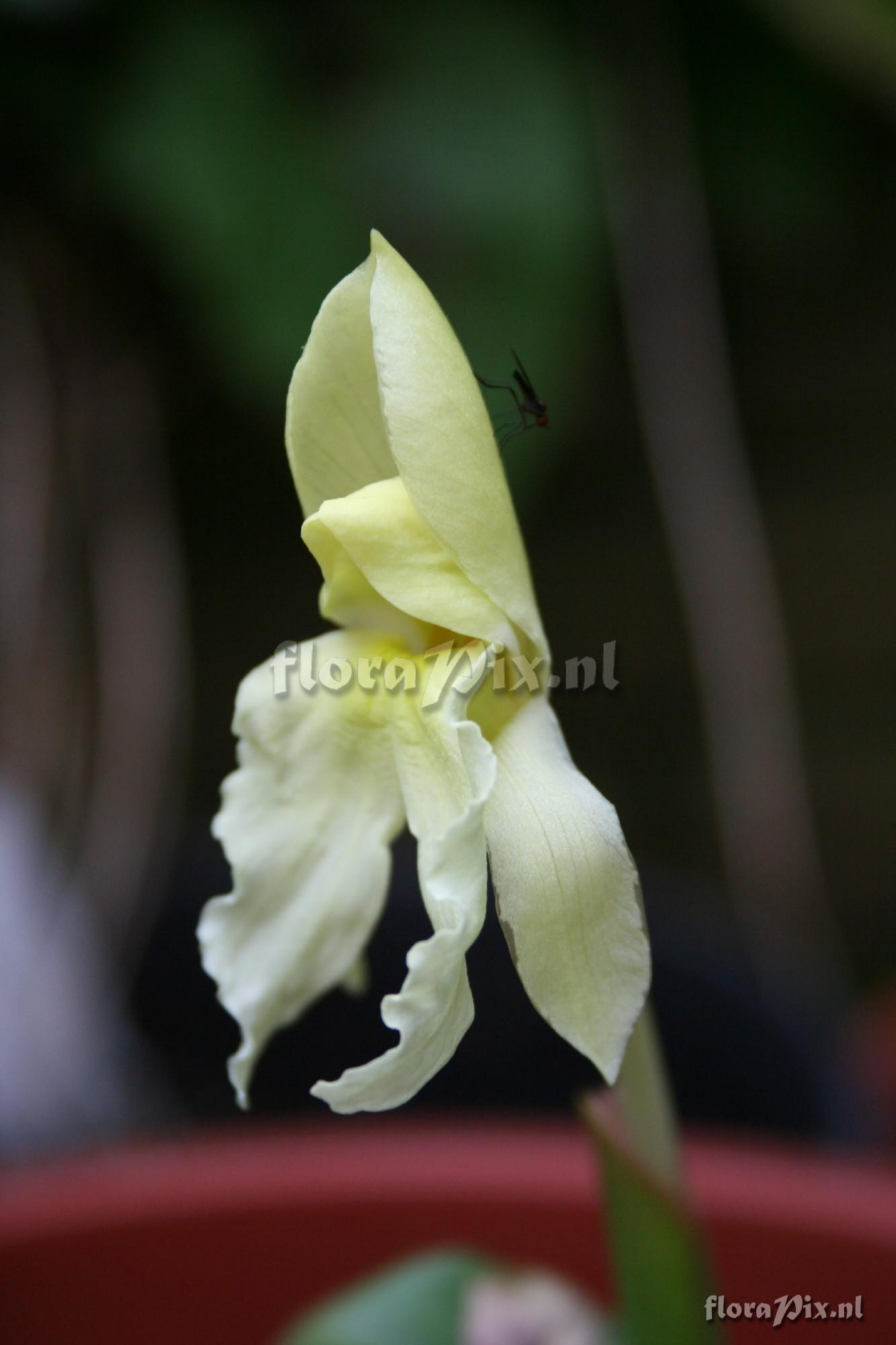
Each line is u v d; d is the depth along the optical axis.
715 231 0.51
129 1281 0.24
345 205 0.40
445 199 0.40
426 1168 0.25
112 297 0.44
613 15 0.44
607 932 0.18
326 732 0.20
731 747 0.50
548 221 0.41
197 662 0.57
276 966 0.20
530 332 0.41
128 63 0.39
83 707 0.42
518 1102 0.33
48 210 0.42
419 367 0.18
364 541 0.19
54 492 0.42
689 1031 0.33
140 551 0.44
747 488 0.49
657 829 0.61
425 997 0.17
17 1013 0.35
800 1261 0.24
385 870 0.19
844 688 0.62
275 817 0.20
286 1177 0.25
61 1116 0.34
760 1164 0.25
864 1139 0.32
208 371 0.47
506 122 0.41
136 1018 0.37
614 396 0.56
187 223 0.38
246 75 0.39
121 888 0.42
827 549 0.61
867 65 0.45
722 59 0.46
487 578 0.19
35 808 0.41
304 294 0.39
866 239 0.55
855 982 0.62
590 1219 0.24
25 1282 0.24
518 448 0.42
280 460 0.54
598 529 0.59
